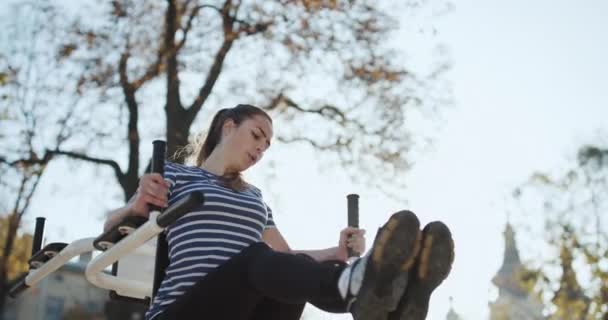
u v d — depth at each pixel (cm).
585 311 2827
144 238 214
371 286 204
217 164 281
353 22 1366
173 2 1360
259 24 1366
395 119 1416
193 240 249
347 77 1393
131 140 1388
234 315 231
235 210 260
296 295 215
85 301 3359
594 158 2895
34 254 310
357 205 277
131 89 1358
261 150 283
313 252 283
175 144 1340
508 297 3997
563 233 2916
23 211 1430
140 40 1379
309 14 1352
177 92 1364
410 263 207
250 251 228
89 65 1364
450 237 213
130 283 294
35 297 3288
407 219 204
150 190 221
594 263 2853
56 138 1397
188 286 242
